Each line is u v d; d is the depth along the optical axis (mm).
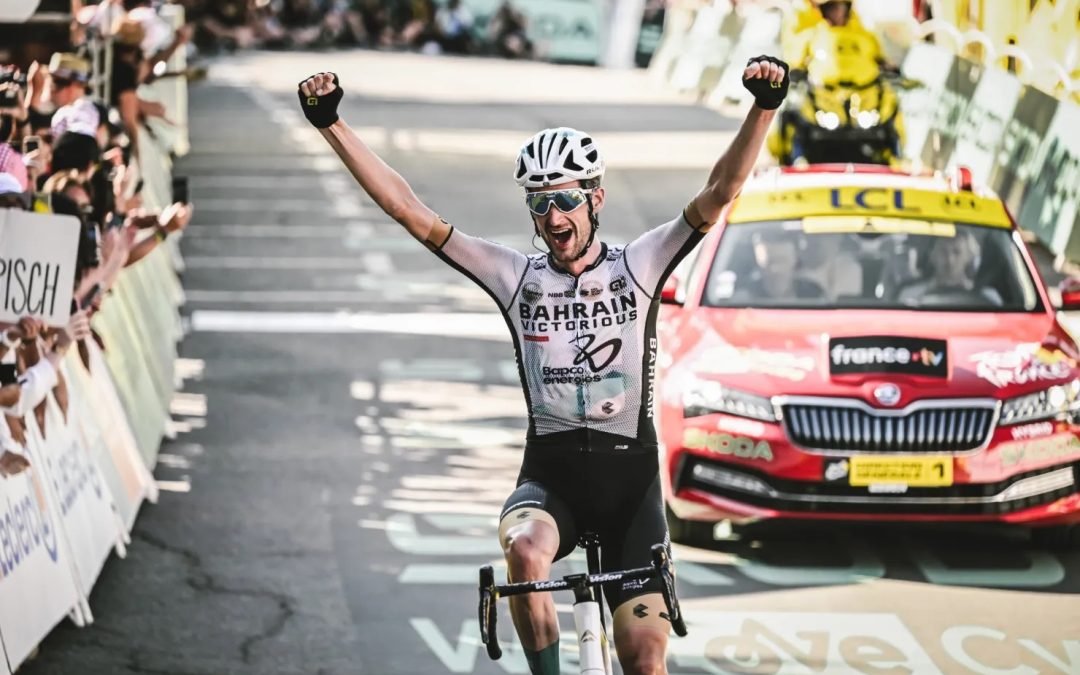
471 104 87438
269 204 57219
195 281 46031
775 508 24453
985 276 27594
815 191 29234
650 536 15352
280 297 44312
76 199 24266
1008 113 51250
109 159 26625
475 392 35469
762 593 23547
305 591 23484
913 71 61062
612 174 63250
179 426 32375
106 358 28094
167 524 26453
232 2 123938
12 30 32500
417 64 116375
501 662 20938
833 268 27641
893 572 24531
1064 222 45844
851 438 24344
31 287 20734
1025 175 49250
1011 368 25078
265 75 101875
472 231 52219
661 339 27125
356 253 50188
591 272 15547
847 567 24766
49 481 21984
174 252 47344
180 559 24781
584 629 13859
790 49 47469
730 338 26125
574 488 15688
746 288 27469
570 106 87625
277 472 29453
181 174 62562
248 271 47438
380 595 23344
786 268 27703
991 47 57344
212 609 22688
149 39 36156
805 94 46438
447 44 130500
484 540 25938
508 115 82438
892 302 27078
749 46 88812
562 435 15711
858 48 46656
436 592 23516
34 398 21359
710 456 24812
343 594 23375
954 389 24578
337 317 42250
